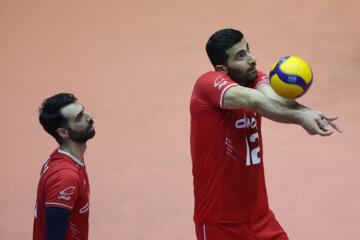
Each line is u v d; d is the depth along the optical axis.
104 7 44.81
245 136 12.12
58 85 34.06
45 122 12.69
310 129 9.50
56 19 43.44
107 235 20.09
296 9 40.91
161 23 41.41
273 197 21.58
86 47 38.91
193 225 20.36
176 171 24.09
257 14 40.97
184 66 35.16
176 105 30.48
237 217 12.38
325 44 35.88
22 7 45.72
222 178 12.16
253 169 12.36
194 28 40.16
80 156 13.09
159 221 20.72
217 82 11.12
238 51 11.46
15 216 21.78
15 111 31.31
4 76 35.69
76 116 12.65
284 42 36.72
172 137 27.19
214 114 11.80
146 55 37.09
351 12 39.59
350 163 23.52
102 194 22.72
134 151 26.09
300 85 10.15
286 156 24.47
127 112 30.12
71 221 12.76
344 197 21.23
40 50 39.00
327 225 19.69
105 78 34.50
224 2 43.56
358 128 26.41
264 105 9.98
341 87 30.78
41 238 12.84
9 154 26.78
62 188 12.06
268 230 12.95
